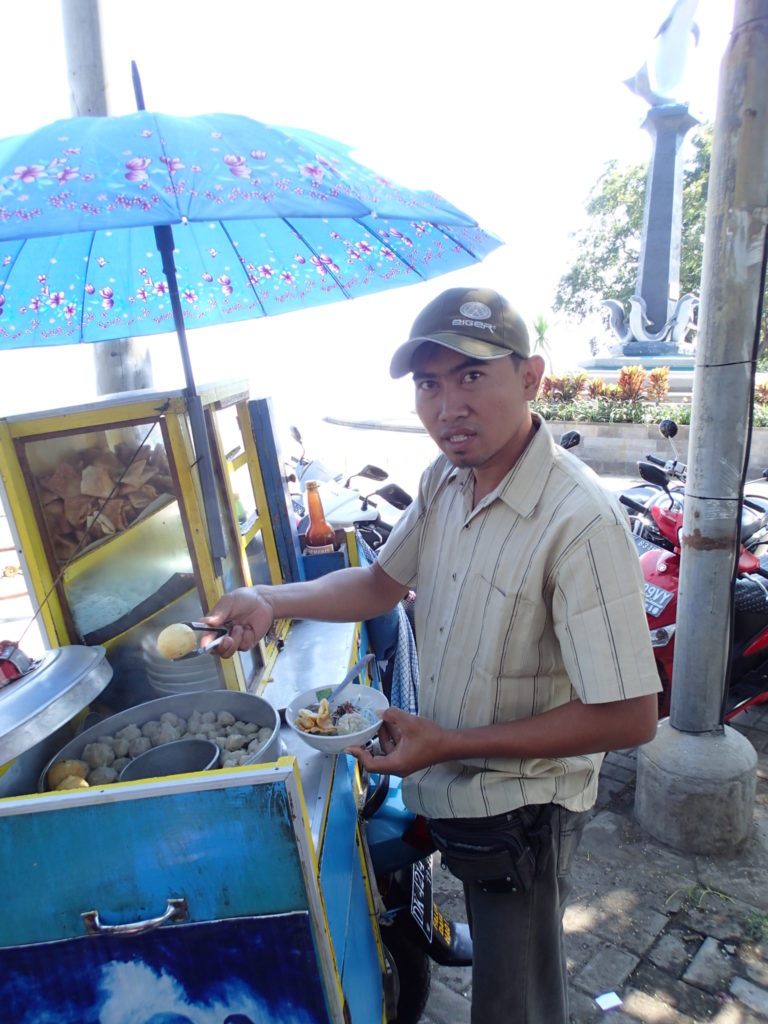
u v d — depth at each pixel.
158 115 1.09
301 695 1.54
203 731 1.40
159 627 1.59
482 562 1.26
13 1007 1.08
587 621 1.12
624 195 22.23
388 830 1.65
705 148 20.53
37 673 1.25
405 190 1.20
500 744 1.17
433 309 1.15
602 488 1.19
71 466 1.48
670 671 3.06
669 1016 1.96
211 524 1.50
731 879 2.45
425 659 1.43
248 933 1.03
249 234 1.74
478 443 1.17
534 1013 1.39
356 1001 1.25
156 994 1.07
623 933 2.24
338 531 2.52
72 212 0.88
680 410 10.41
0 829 0.98
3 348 1.79
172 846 0.99
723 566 2.47
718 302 2.28
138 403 1.43
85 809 0.97
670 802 2.59
